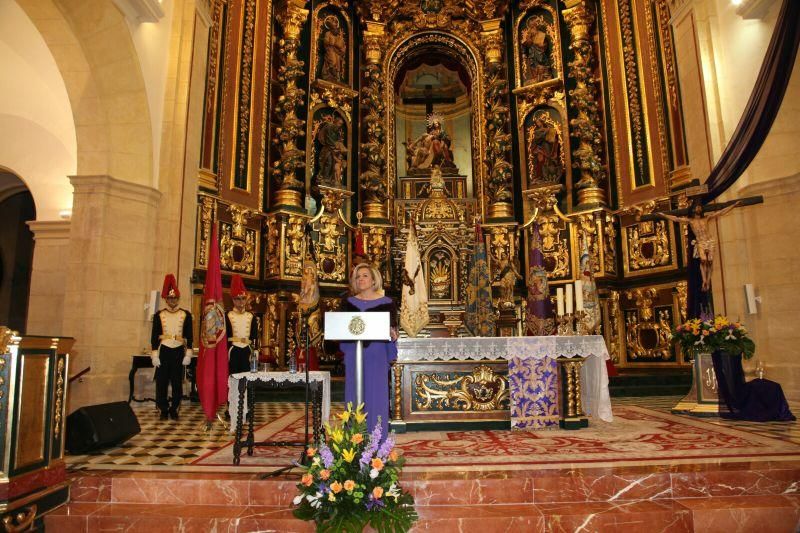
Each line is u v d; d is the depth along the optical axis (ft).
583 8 47.83
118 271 30.96
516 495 14.49
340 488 12.21
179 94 34.91
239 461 16.72
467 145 55.72
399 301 45.88
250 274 41.75
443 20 53.16
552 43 50.26
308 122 47.16
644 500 14.61
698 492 14.83
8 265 52.08
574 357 23.35
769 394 24.43
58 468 14.53
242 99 42.78
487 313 41.32
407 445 19.44
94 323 29.71
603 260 43.70
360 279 15.48
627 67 45.91
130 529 13.44
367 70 51.11
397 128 56.18
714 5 34.53
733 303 32.42
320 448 13.06
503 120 50.11
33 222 40.75
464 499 14.37
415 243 35.37
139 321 31.45
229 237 40.09
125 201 31.63
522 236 48.44
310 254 42.75
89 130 31.94
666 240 41.81
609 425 23.68
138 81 31.86
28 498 13.15
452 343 22.93
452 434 22.02
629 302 43.68
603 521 13.46
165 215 33.37
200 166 37.88
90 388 28.84
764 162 32.14
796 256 30.66
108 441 18.42
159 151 33.76
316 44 49.01
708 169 34.12
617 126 46.37
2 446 12.80
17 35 35.68
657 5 43.65
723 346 25.32
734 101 33.19
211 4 39.19
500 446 19.10
